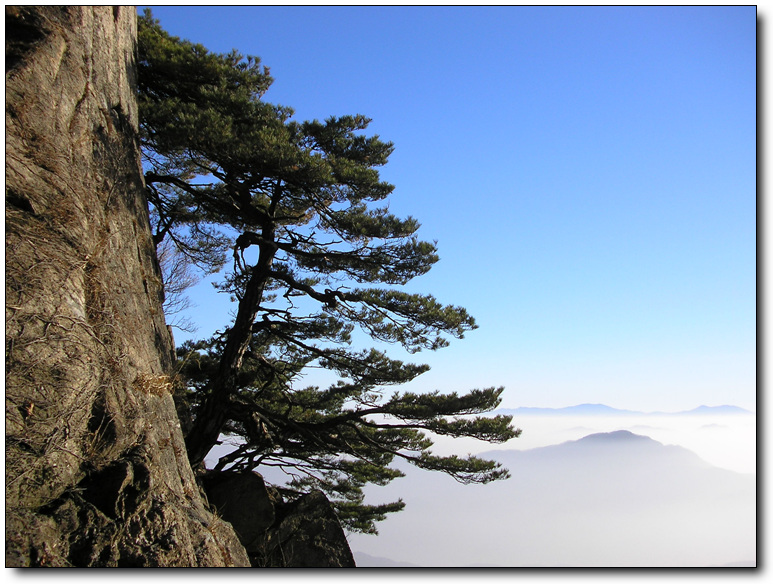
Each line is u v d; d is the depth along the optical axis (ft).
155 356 26.99
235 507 42.42
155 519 19.02
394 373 51.19
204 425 47.60
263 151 42.73
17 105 21.98
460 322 49.14
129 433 20.70
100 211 25.89
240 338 50.67
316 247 52.95
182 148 42.52
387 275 51.39
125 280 26.43
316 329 55.88
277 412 53.11
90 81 28.27
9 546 14.37
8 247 18.44
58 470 17.07
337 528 45.42
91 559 16.31
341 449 51.75
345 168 46.60
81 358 19.27
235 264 55.26
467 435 48.26
